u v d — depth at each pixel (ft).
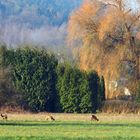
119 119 590.14
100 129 435.53
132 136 363.76
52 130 419.33
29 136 350.02
